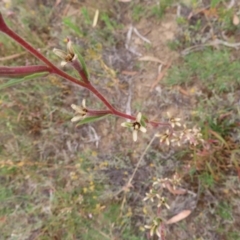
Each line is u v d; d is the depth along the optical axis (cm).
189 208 209
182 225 210
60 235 221
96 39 230
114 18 233
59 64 228
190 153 209
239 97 208
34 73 108
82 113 128
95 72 225
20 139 229
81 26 234
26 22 235
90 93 226
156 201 213
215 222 207
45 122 229
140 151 218
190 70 216
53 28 238
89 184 222
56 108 226
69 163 227
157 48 226
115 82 223
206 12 217
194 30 220
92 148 228
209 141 196
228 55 210
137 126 135
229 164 204
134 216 217
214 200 206
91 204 220
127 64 229
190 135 171
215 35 217
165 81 220
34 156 230
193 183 211
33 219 225
